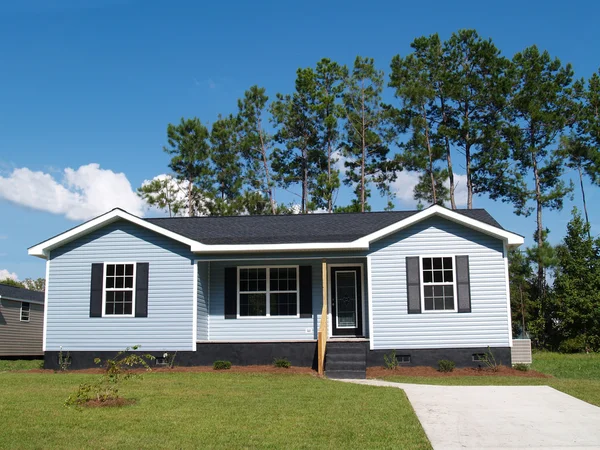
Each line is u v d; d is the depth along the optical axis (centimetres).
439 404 1224
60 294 1958
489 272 1867
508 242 1839
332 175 3841
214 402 1197
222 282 2062
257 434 945
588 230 3184
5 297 3247
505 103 3612
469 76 3722
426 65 3831
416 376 1709
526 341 2017
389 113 3853
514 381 1614
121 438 917
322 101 3966
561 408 1188
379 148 4028
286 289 2038
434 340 1858
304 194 4188
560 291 3138
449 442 926
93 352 1927
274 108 4094
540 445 912
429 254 1892
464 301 1859
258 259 1950
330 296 2025
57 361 1930
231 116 4166
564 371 1897
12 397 1250
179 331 1914
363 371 1725
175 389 1363
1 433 938
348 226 2100
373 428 989
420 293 1877
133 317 1930
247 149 4128
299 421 1033
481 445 910
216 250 1908
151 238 1962
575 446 909
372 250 1916
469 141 3719
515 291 3516
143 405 1163
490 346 1839
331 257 1925
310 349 1888
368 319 1947
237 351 1905
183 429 973
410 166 3838
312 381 1533
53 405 1159
